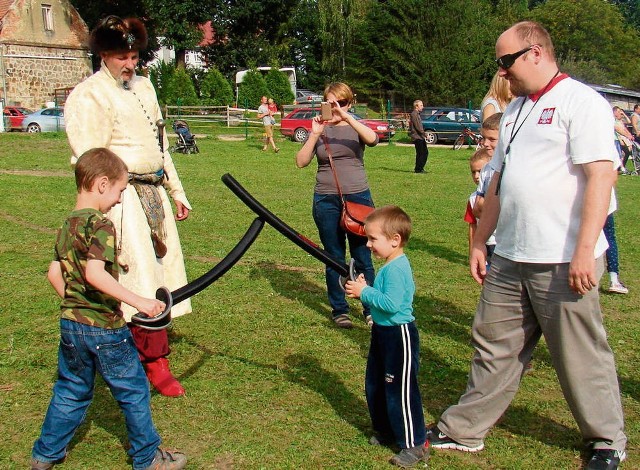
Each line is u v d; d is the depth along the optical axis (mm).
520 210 3553
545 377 4934
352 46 54438
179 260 5086
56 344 5391
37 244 8828
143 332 4496
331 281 5934
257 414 4246
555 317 3549
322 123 5820
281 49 56312
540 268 3535
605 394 3607
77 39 40812
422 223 10867
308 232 9906
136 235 4625
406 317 3625
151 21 49031
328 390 4594
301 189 14180
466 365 5094
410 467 3648
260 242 9227
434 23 45875
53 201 11938
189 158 20969
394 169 19156
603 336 3580
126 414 3498
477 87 45750
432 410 4363
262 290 6945
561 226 3480
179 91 41375
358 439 3936
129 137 4699
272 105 30859
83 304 3418
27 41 38688
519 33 3508
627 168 21000
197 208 11602
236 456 3750
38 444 3555
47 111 31453
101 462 3705
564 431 4102
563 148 3445
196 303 6477
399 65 47531
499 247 3721
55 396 3521
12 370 4879
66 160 19000
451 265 8211
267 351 5297
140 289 4590
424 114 29938
